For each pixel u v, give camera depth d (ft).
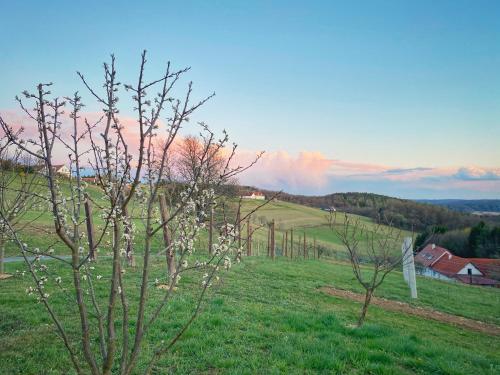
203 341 27.37
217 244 16.84
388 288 86.22
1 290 39.65
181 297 39.86
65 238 11.30
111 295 11.91
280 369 24.06
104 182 12.39
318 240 269.44
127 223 16.12
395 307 62.75
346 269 118.11
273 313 38.22
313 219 325.42
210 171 15.26
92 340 26.37
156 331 28.45
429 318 58.03
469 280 204.33
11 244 76.95
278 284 63.98
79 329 28.27
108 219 11.91
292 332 31.73
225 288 50.96
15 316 30.73
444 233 268.41
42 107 11.05
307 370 24.26
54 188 11.69
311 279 78.38
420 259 263.29
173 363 23.86
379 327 35.37
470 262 212.43
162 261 63.82
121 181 11.93
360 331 33.76
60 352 24.22
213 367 23.84
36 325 29.01
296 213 339.36
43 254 12.80
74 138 12.27
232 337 29.12
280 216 322.75
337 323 36.01
